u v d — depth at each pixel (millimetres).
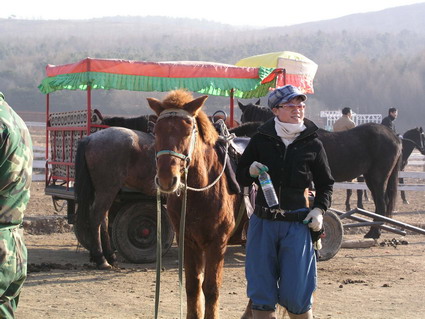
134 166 9531
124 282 8461
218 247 5828
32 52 151500
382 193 12750
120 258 10344
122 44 198250
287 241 4723
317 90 94938
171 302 7363
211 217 5746
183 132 5281
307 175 4840
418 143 21062
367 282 8633
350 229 13648
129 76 9945
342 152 12328
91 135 9539
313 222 4734
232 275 9078
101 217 9406
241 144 7254
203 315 5930
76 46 181500
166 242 10008
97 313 6812
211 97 71562
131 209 9836
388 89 92188
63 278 8633
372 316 6816
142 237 9953
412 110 88812
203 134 5684
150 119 6062
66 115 10812
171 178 5145
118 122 10602
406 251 11406
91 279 8617
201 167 5637
